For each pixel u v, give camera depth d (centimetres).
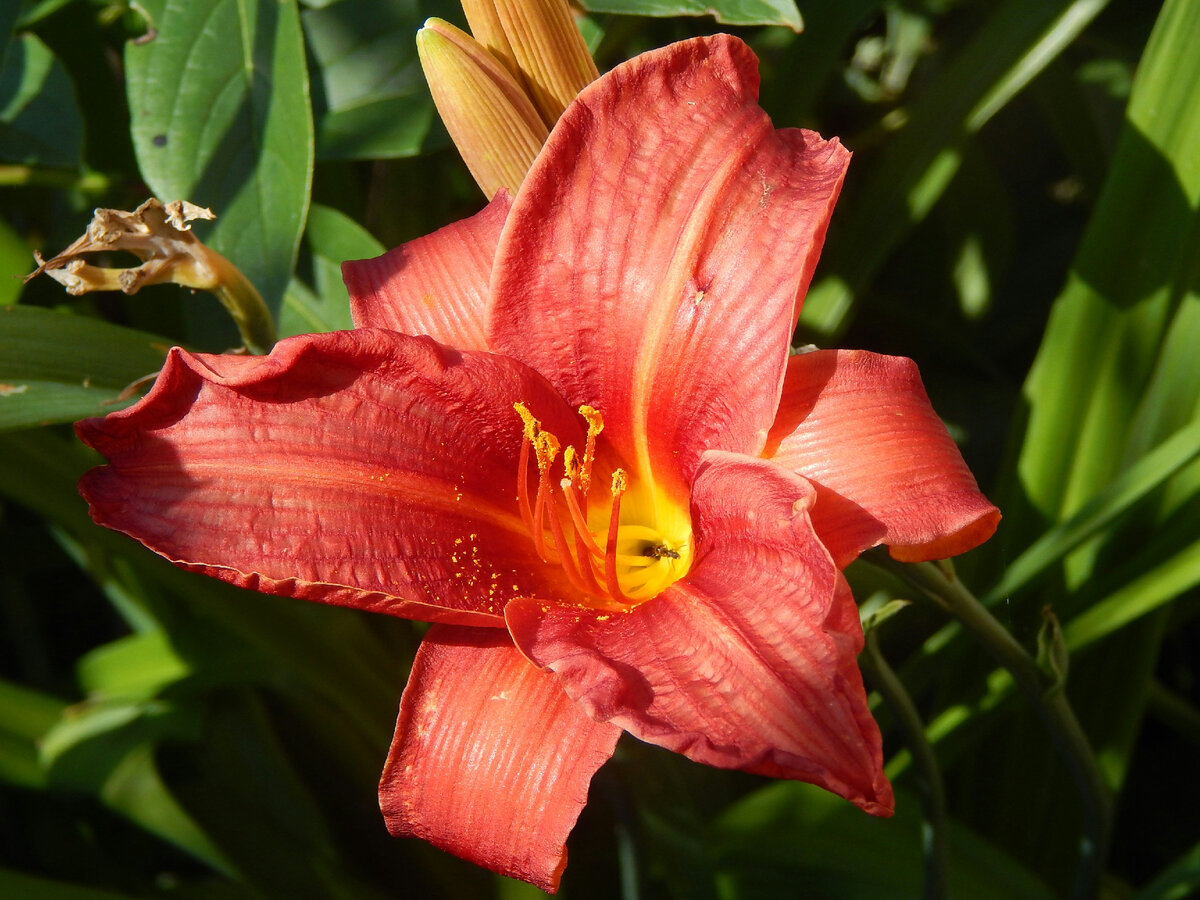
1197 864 44
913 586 39
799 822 46
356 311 40
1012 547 47
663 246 38
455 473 39
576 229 38
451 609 37
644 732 34
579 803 36
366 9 44
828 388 37
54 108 45
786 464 37
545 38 39
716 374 38
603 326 39
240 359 37
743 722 34
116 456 37
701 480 38
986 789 49
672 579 41
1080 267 46
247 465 37
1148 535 46
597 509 41
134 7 42
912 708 41
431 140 44
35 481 44
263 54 42
